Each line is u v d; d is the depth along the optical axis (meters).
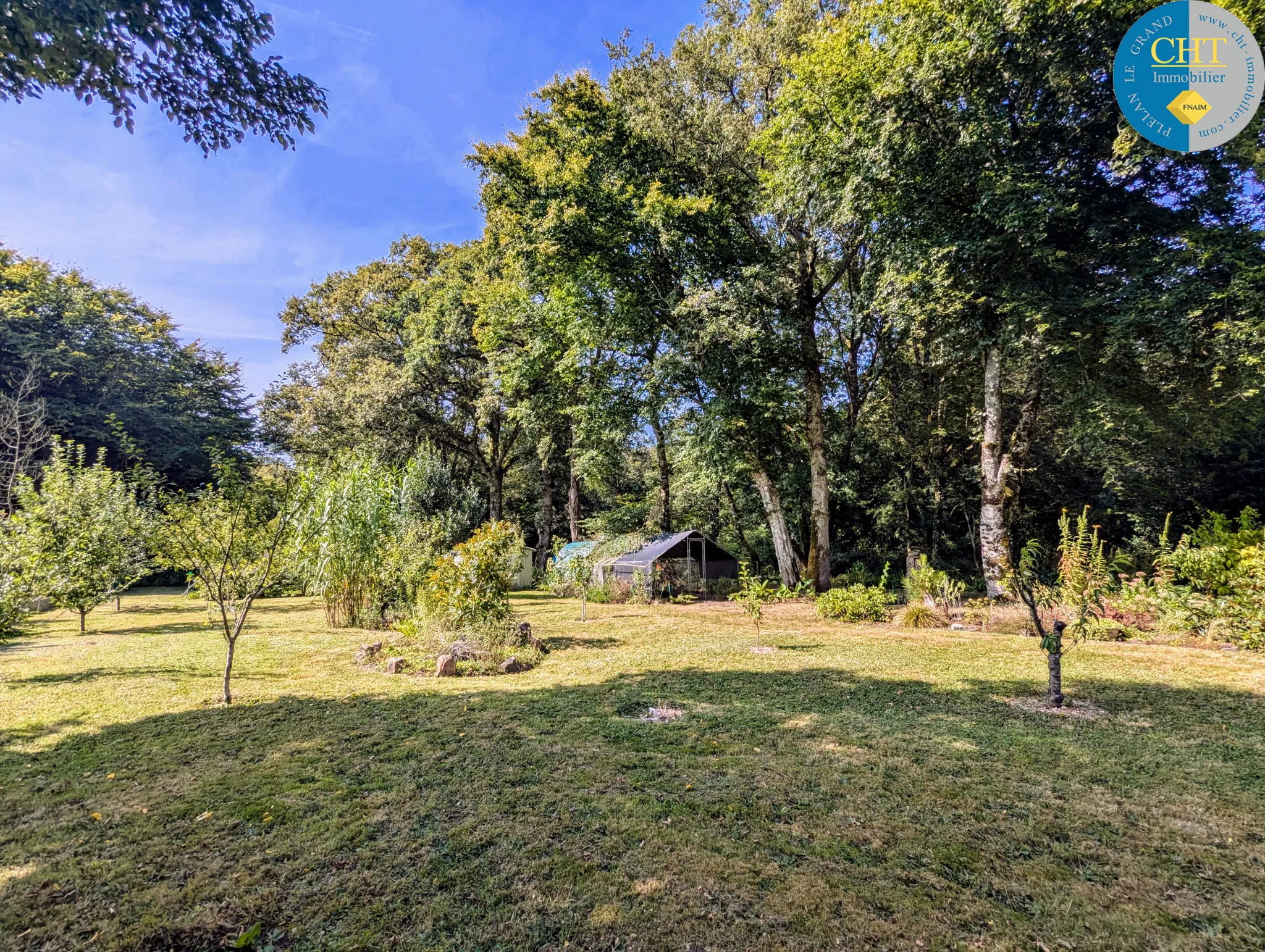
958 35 11.22
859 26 12.85
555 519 35.19
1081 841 3.11
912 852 3.01
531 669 7.63
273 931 2.42
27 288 26.05
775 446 19.14
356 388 24.91
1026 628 9.93
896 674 7.14
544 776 4.04
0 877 2.81
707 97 18.27
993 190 10.66
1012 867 2.87
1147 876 2.79
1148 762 4.19
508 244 19.05
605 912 2.54
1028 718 5.29
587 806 3.58
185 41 4.56
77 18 4.02
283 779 4.00
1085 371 11.66
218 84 4.90
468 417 29.23
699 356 16.66
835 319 20.42
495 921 2.49
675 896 2.66
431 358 24.53
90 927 2.44
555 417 23.66
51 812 3.51
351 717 5.45
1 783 3.96
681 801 3.64
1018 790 3.74
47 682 6.93
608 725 5.20
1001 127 10.80
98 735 4.97
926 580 13.49
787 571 18.27
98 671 7.53
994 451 13.45
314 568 11.40
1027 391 14.04
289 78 5.18
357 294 28.48
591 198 16.62
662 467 23.45
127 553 11.88
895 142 11.68
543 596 20.19
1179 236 10.60
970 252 11.32
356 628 11.66
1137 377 12.07
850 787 3.81
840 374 21.31
